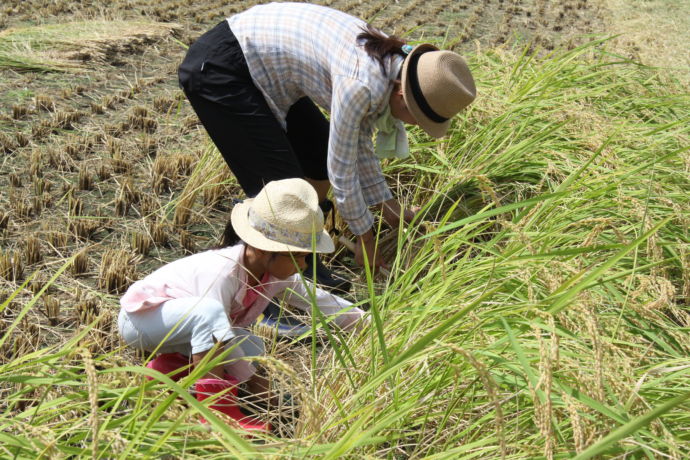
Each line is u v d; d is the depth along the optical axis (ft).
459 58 9.53
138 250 12.63
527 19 34.63
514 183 13.17
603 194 11.10
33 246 11.93
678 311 9.01
